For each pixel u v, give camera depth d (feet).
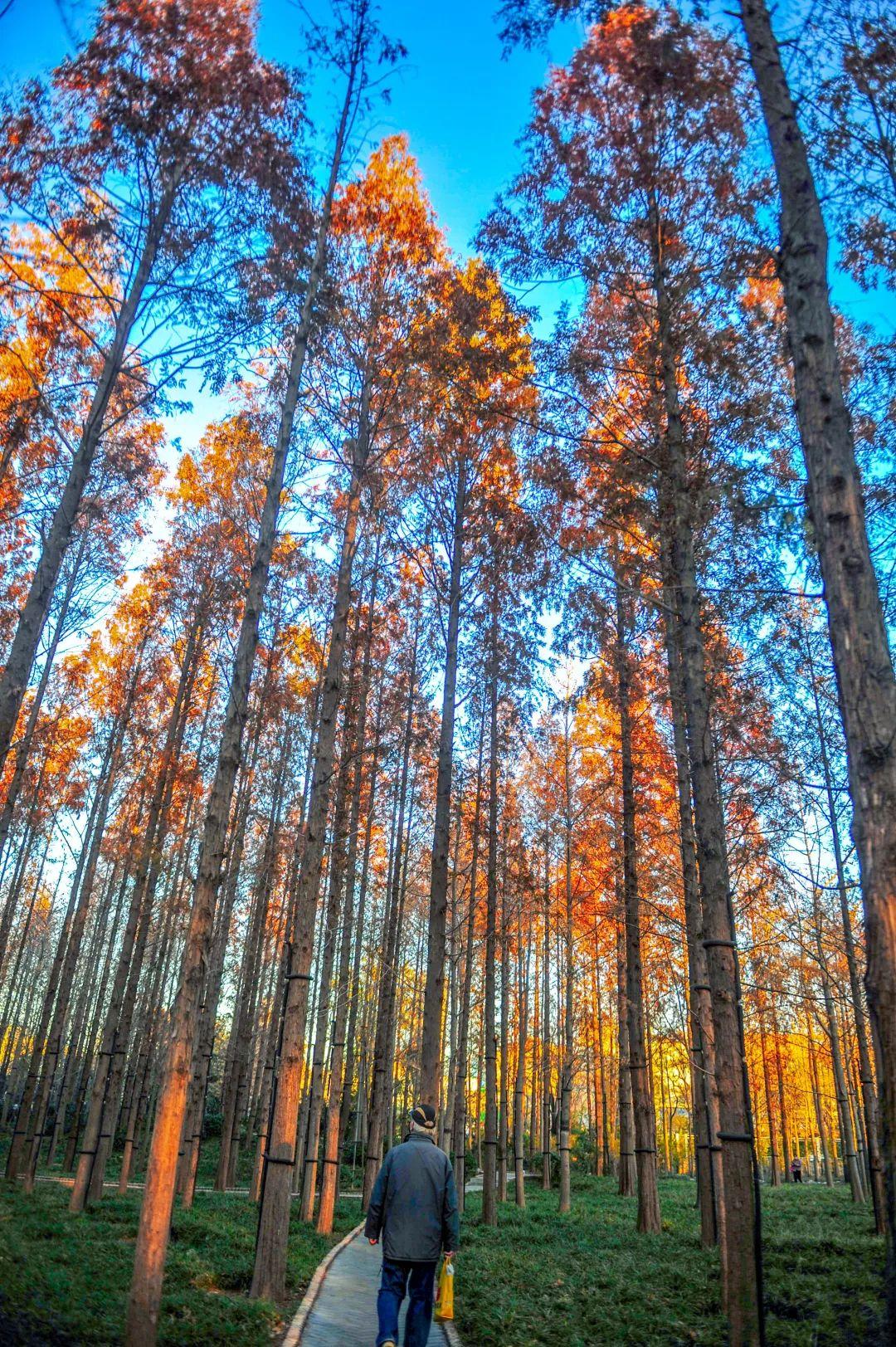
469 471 49.67
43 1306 19.24
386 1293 17.33
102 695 66.69
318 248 34.40
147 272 33.83
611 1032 111.24
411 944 107.76
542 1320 25.79
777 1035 85.87
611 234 30.96
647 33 26.45
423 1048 38.78
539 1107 140.15
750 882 44.06
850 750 16.21
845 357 30.35
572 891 67.15
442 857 42.32
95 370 41.98
